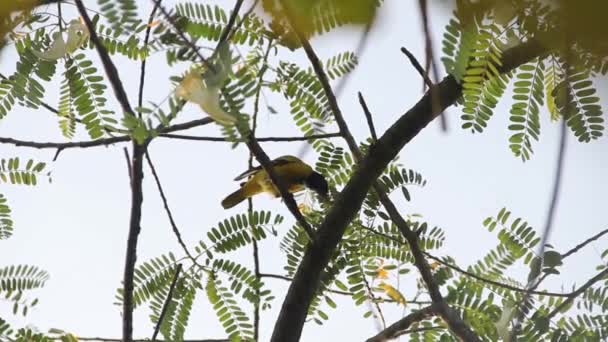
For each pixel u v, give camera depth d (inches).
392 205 371.6
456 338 361.7
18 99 301.0
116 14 175.3
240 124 192.1
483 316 363.9
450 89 270.5
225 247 386.3
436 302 355.6
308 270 362.3
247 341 378.9
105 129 306.7
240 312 382.0
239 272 384.5
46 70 300.4
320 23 53.6
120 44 290.4
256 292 385.1
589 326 336.5
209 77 186.1
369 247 399.5
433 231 398.0
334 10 52.9
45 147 344.8
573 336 331.6
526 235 371.9
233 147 192.9
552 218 67.2
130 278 311.6
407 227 368.8
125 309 313.3
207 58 194.4
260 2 56.5
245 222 389.4
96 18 294.0
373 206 399.9
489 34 149.9
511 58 181.9
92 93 306.8
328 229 361.4
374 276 392.8
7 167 366.3
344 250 399.2
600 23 41.3
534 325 313.4
